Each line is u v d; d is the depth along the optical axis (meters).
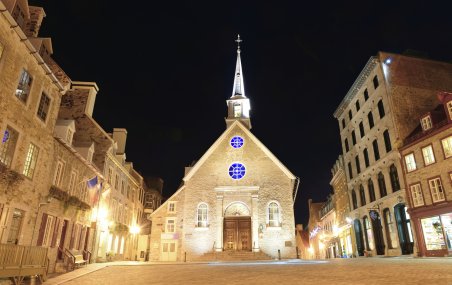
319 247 58.97
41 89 15.64
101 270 16.62
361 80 34.16
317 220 64.06
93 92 29.34
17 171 13.66
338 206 44.84
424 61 30.59
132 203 37.41
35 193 15.26
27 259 10.98
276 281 9.89
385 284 8.33
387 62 30.05
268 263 20.36
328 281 9.40
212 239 30.91
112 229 29.17
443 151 23.09
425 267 12.52
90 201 20.30
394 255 27.34
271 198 31.98
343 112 40.31
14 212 13.84
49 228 16.94
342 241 42.19
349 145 38.28
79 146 23.20
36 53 14.51
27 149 14.48
